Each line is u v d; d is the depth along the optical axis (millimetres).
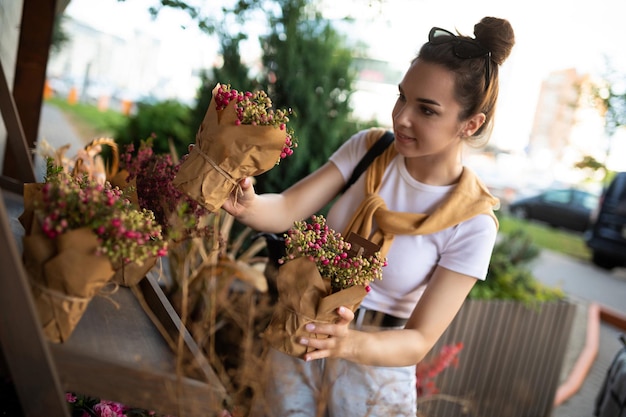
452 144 1521
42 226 989
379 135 1673
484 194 1545
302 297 1231
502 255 4070
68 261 964
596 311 6785
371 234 1557
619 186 9750
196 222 1509
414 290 1540
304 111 3312
